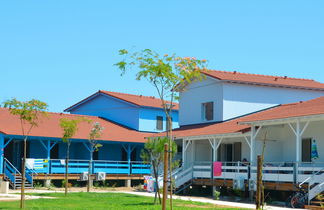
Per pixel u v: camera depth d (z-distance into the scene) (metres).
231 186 29.17
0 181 28.91
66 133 28.05
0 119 36.47
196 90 39.00
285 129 29.56
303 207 22.98
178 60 14.10
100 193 28.45
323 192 23.23
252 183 26.81
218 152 34.59
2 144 33.47
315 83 41.34
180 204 22.64
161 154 20.92
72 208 19.59
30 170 33.84
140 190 35.09
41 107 20.69
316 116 23.45
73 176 35.97
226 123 34.09
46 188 33.56
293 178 24.75
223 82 36.25
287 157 29.23
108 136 39.31
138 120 44.91
